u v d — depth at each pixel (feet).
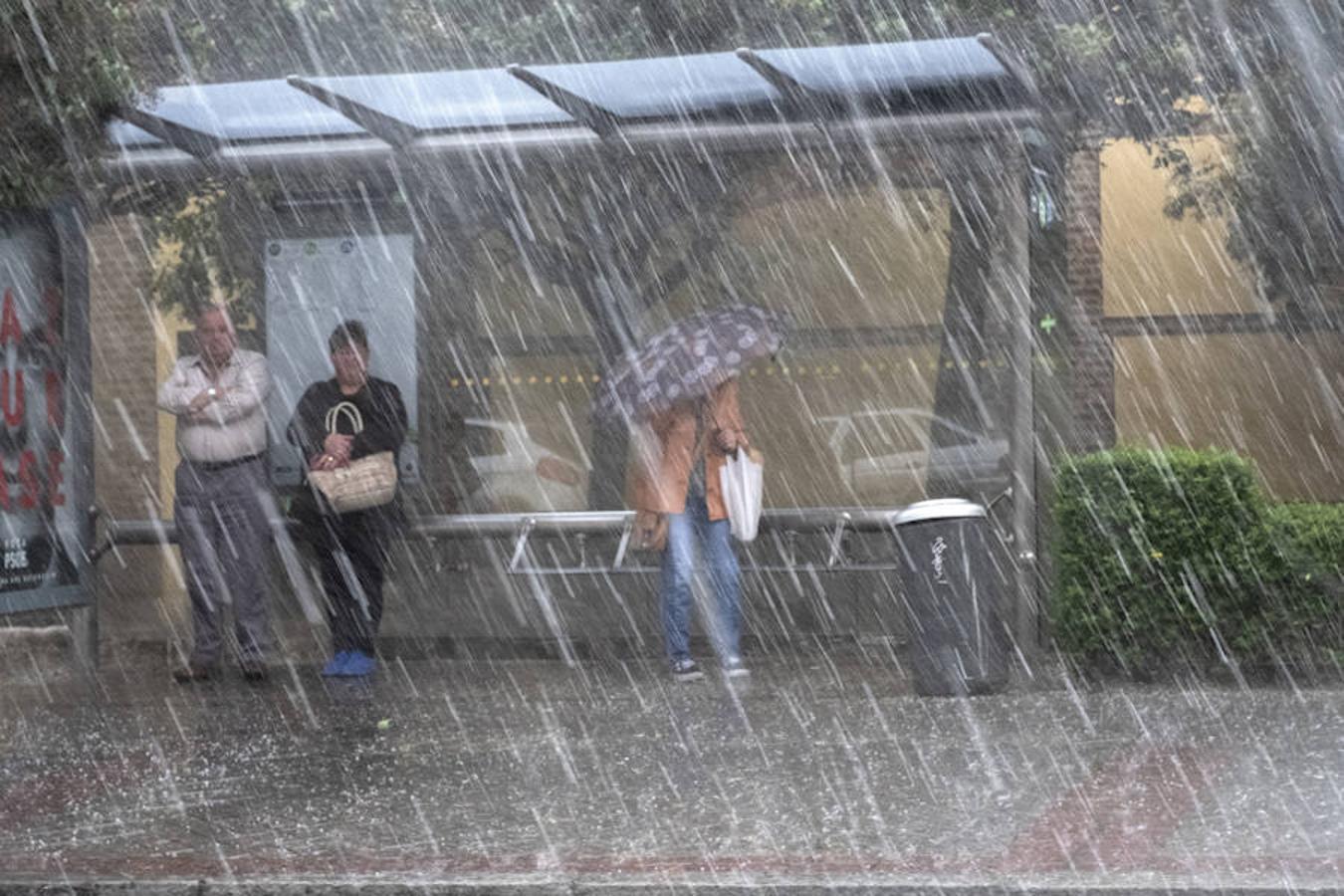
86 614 43.45
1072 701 35.96
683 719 34.88
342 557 42.34
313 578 47.34
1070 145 51.75
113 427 51.08
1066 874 21.04
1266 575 38.68
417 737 33.24
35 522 40.29
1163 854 22.06
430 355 46.70
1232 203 60.29
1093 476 39.32
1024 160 42.29
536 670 43.19
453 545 46.68
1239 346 63.93
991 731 32.45
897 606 45.21
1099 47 50.03
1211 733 31.48
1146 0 53.06
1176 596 38.86
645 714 35.76
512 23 57.62
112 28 39.34
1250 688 37.58
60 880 21.83
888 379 45.47
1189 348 64.18
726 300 46.96
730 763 29.78
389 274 46.26
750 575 45.73
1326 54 52.65
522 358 47.11
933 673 37.11
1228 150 58.13
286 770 29.91
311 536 42.52
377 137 43.86
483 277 47.16
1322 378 63.16
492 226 47.11
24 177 38.60
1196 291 64.08
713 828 24.50
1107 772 27.99
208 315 41.93
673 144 43.75
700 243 47.09
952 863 21.86
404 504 46.34
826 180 46.11
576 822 25.14
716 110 43.39
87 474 41.91
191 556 42.16
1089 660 39.45
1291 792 25.85
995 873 21.22
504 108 43.50
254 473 42.14
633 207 47.34
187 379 41.88
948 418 44.88
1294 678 38.63
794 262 46.32
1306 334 63.26
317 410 42.50
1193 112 57.00
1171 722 32.86
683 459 40.78
